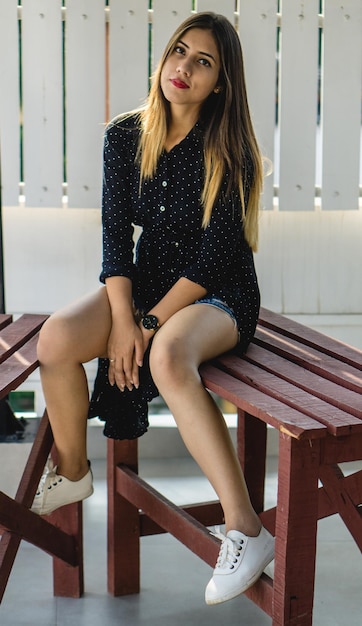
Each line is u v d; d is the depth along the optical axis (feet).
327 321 11.61
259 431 8.22
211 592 6.25
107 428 7.80
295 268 11.51
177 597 8.20
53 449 8.03
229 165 7.47
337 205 11.20
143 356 7.34
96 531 9.46
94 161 10.79
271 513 7.83
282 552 5.84
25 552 9.07
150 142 7.52
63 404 7.15
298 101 10.92
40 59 10.54
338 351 7.46
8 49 10.49
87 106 10.67
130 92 10.64
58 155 10.75
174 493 10.29
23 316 8.52
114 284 7.47
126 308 7.34
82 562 8.17
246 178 7.55
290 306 11.58
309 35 10.78
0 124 10.66
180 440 11.34
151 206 7.67
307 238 11.47
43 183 10.80
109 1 10.46
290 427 5.58
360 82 10.99
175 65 7.31
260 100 10.86
